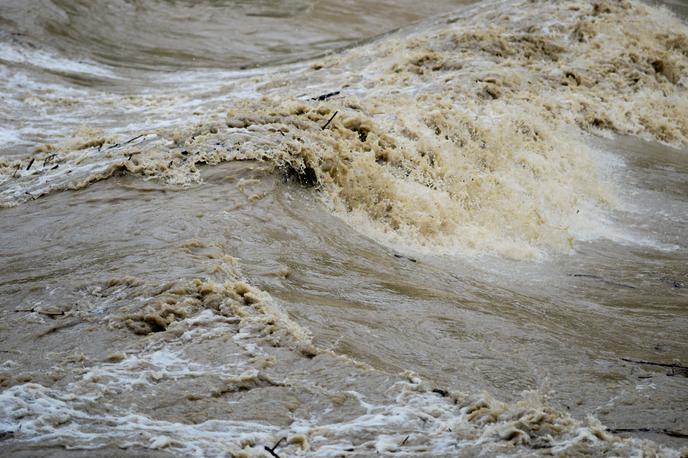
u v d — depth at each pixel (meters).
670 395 12.84
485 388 12.74
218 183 20.67
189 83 40.53
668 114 38.19
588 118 35.34
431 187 24.56
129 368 11.98
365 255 18.77
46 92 37.25
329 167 22.30
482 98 33.62
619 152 33.22
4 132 30.44
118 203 19.83
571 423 10.59
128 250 16.80
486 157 28.20
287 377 12.00
